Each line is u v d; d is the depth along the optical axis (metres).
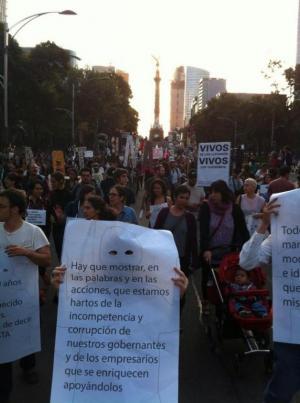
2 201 4.58
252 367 5.84
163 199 8.55
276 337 3.69
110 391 3.37
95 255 3.40
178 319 3.40
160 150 28.47
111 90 68.75
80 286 3.41
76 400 3.37
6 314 4.33
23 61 47.94
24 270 4.42
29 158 32.66
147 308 3.40
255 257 3.94
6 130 28.19
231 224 6.76
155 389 3.37
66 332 3.40
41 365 5.78
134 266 3.40
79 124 66.88
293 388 3.77
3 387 4.31
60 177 9.01
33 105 48.59
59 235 8.62
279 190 10.34
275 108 71.56
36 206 9.06
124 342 3.39
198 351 6.31
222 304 5.93
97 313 3.40
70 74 65.06
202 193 12.27
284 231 3.68
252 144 90.94
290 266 3.68
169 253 3.41
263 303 5.82
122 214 7.08
